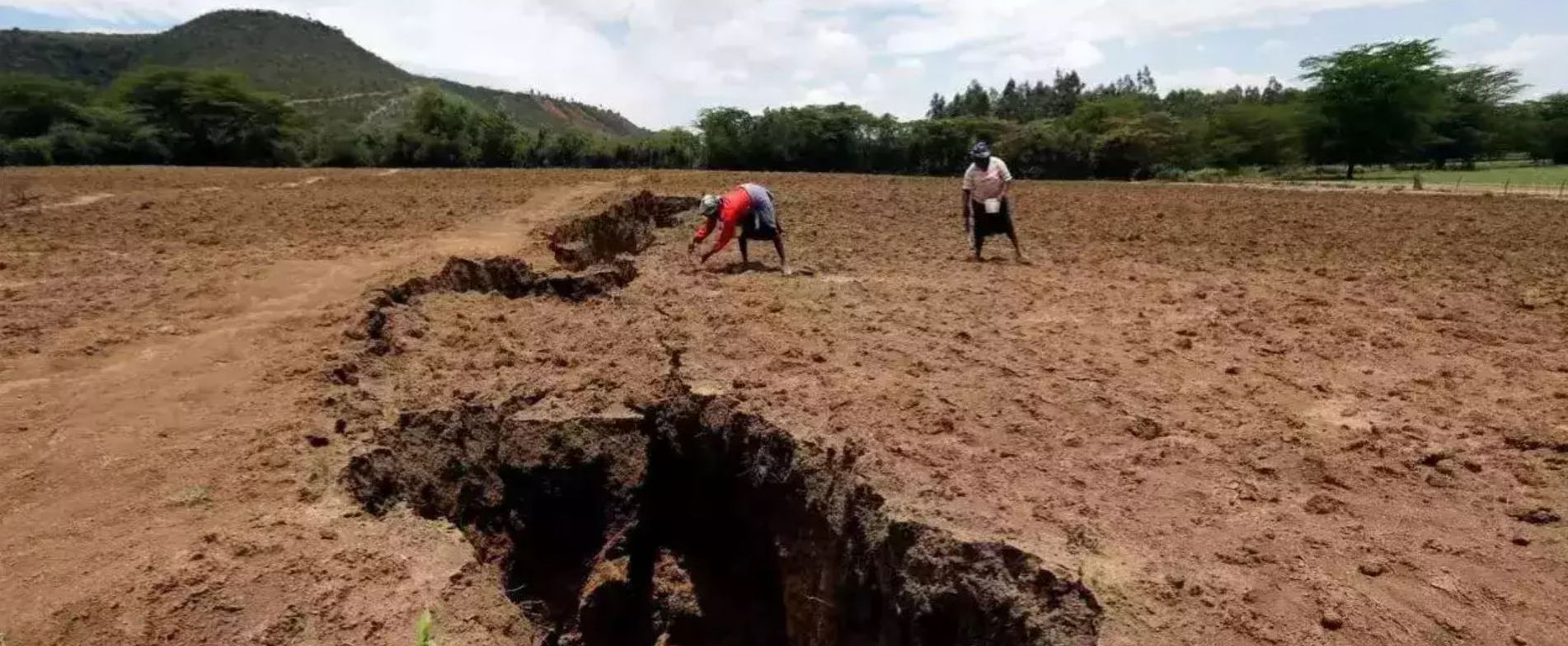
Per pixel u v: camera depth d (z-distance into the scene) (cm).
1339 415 660
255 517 527
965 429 622
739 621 695
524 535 677
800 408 666
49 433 639
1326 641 395
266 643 429
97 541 501
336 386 729
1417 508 518
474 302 1008
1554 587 439
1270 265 1273
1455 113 4572
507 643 472
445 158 4638
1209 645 390
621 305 989
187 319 922
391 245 1386
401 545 521
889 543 505
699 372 744
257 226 1631
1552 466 570
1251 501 523
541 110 12950
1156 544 469
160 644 423
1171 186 3181
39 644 420
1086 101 5534
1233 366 762
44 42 9825
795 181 3069
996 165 1263
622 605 689
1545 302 1017
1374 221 1820
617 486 683
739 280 1119
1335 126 4200
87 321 921
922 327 895
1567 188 2858
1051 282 1140
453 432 678
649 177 3039
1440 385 726
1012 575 446
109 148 4288
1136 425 627
